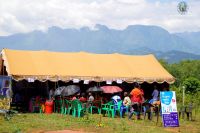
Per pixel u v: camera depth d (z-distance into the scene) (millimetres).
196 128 20844
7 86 22656
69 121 20578
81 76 28250
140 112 24391
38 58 29391
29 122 19625
